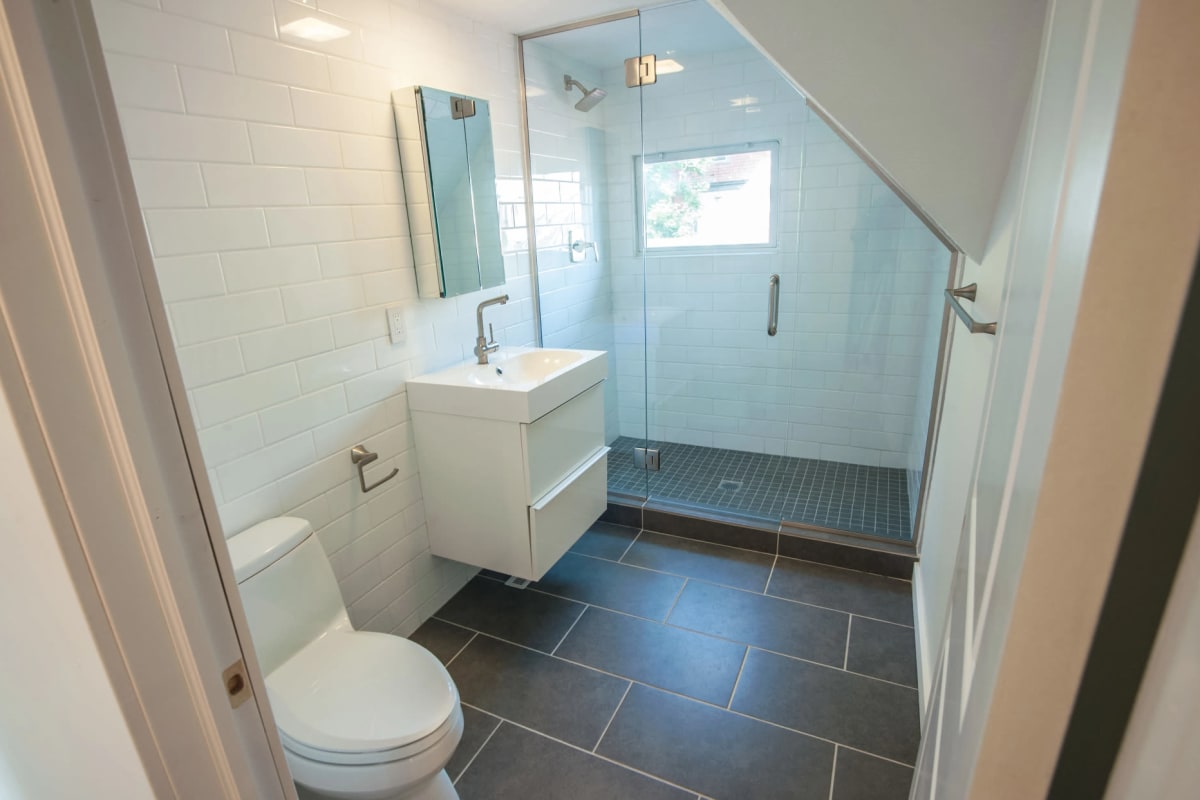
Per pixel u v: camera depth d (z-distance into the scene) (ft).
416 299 6.68
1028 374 1.58
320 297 5.55
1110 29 1.07
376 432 6.31
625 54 9.12
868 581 7.60
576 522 7.27
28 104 1.38
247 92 4.77
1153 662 1.18
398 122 6.23
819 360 10.41
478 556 6.86
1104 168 1.00
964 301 6.10
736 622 6.93
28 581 1.81
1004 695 1.34
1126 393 1.07
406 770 3.98
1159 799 1.18
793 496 9.43
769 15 3.48
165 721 1.89
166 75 4.24
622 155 10.33
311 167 5.35
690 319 11.02
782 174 9.73
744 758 5.18
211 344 4.70
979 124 3.84
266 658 4.71
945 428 6.63
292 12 5.08
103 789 2.13
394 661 4.82
